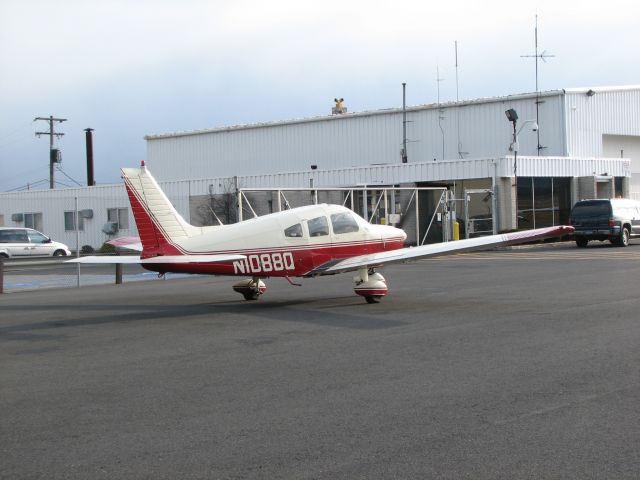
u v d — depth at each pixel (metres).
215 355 9.45
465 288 16.30
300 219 14.15
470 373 7.95
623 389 7.11
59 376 8.45
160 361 9.17
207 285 19.48
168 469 5.29
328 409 6.70
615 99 46.28
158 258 13.24
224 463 5.38
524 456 5.36
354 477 5.04
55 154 61.41
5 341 11.00
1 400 7.36
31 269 28.00
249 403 7.00
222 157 53.69
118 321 12.88
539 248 31.53
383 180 36.69
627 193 42.09
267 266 13.80
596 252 27.19
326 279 19.25
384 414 6.48
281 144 51.22
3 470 5.35
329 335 10.68
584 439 5.69
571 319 11.40
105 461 5.48
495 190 34.38
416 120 46.47
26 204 38.25
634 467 5.12
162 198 13.62
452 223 34.44
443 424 6.14
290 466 5.28
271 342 10.25
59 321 13.06
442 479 4.97
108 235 35.53
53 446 5.85
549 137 43.31
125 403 7.14
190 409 6.85
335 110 51.19
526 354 8.86
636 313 11.84
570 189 38.38
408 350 9.34
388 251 15.20
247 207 35.41
